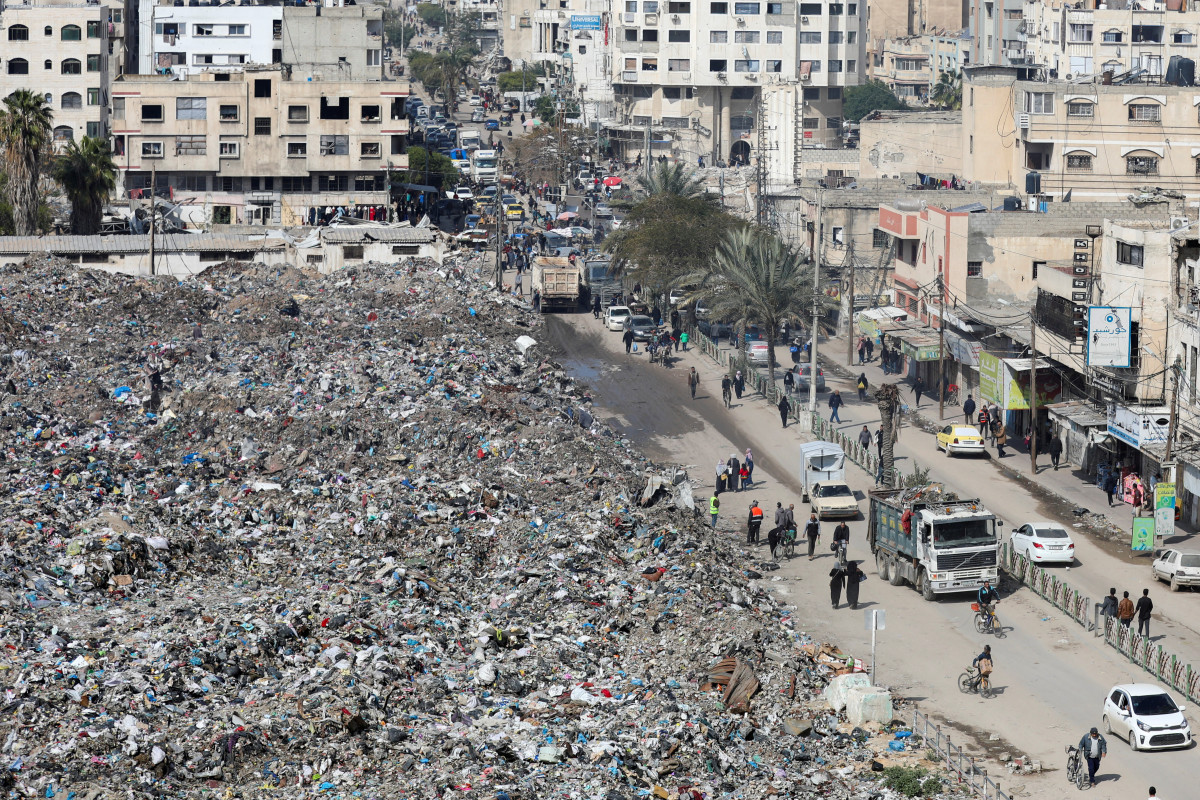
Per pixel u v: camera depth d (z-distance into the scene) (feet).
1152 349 403.54
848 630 311.47
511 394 461.78
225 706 231.71
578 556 318.65
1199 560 332.80
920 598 332.39
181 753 214.07
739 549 366.02
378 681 243.19
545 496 368.48
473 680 252.21
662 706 245.24
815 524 362.53
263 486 354.54
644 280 635.66
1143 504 387.96
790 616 319.27
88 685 230.68
